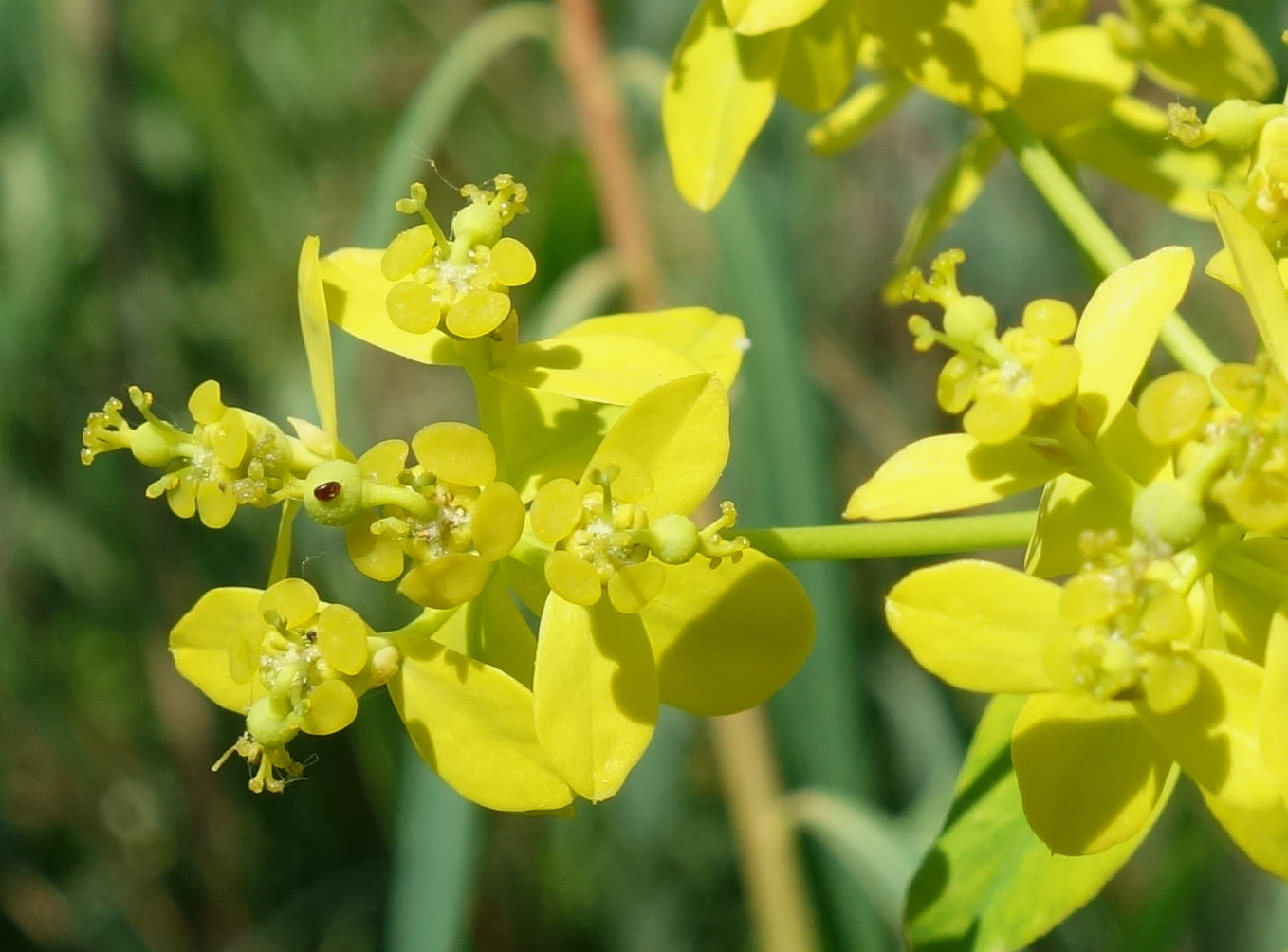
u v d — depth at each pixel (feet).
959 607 0.47
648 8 1.03
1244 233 0.48
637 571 0.49
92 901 1.20
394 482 0.49
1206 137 0.54
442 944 0.72
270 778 0.49
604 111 0.82
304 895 1.17
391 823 1.02
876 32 0.58
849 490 1.14
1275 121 0.54
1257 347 0.53
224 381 1.18
